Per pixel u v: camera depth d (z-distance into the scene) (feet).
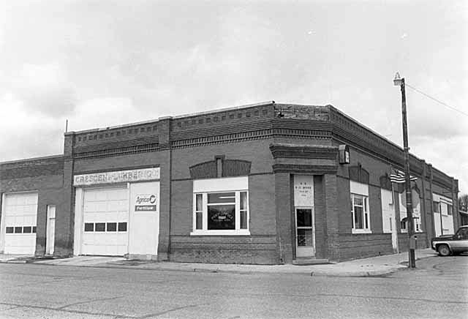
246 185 69.46
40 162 96.68
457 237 86.17
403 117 65.51
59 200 91.71
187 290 40.45
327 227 68.13
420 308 30.40
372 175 88.12
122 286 43.65
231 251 68.85
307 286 43.04
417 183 119.65
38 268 67.10
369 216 84.23
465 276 51.98
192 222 72.79
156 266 66.54
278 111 68.90
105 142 84.99
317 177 69.97
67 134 90.33
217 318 27.45
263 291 39.50
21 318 27.94
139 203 79.66
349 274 54.19
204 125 73.56
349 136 77.15
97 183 85.15
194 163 73.92
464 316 27.61
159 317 27.86
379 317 27.40
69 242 86.63
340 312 29.14
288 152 67.15
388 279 49.47
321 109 70.74
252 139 69.46
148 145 79.30
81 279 50.52
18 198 101.55
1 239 101.81
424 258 80.48
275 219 66.18
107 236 83.92
